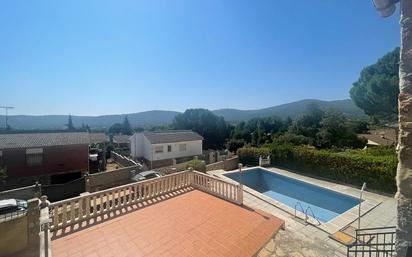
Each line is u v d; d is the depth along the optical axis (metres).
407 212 1.87
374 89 22.02
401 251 1.89
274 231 7.77
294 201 14.66
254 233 7.55
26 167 20.33
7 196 13.53
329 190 14.32
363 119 36.53
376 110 24.05
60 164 21.91
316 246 7.31
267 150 21.86
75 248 6.54
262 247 6.90
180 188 11.77
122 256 6.21
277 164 20.92
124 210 9.15
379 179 13.86
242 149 24.22
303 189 16.06
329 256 6.79
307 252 6.91
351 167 15.35
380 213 10.50
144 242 6.89
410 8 1.89
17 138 21.95
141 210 9.16
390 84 20.62
